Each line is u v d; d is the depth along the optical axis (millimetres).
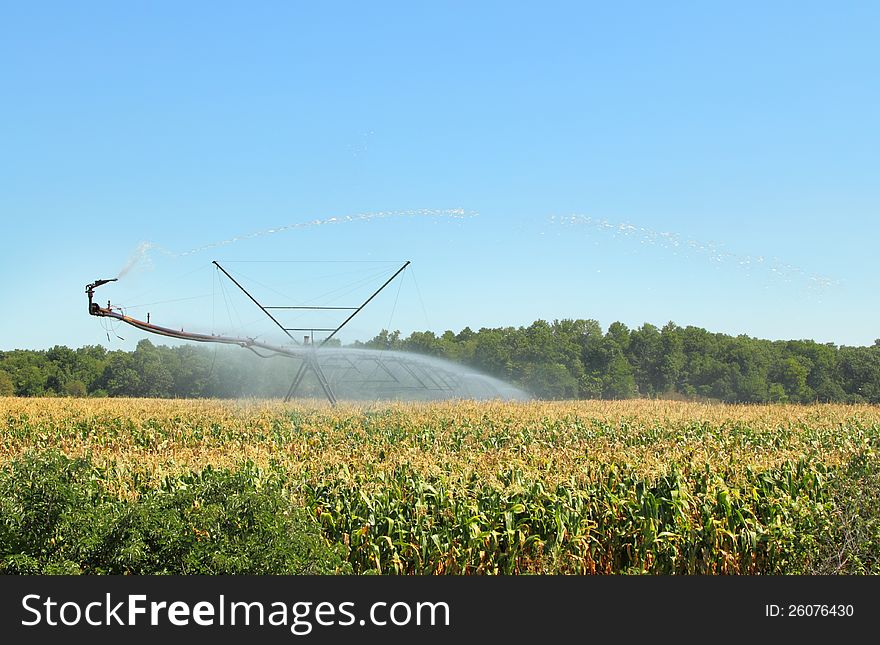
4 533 14945
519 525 21781
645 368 154125
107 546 15281
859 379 141875
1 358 163250
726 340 155750
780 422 47125
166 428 45812
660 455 31078
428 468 26641
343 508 22781
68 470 16031
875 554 21156
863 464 26047
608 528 22938
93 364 155625
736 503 23234
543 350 145125
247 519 15695
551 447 35781
